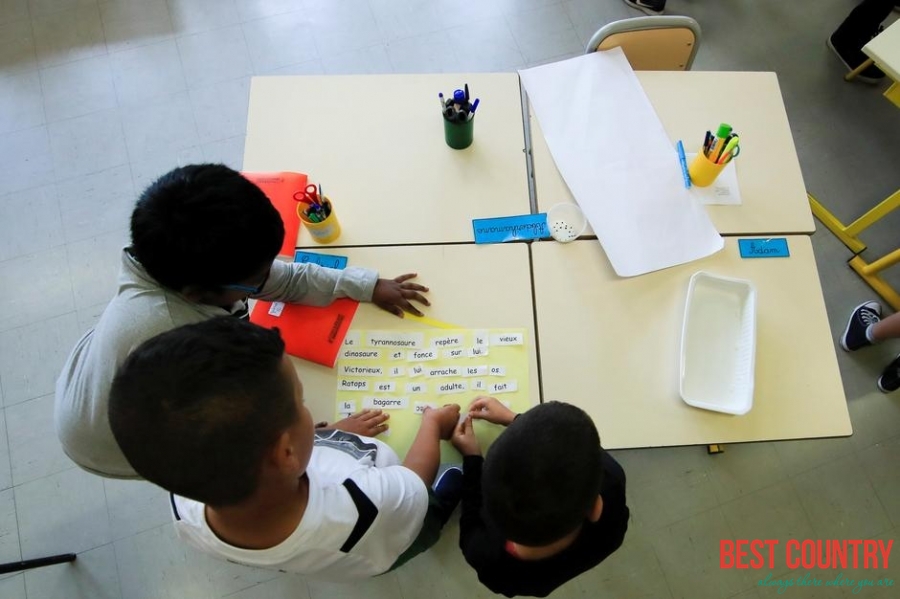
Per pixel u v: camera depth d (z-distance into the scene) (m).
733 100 1.43
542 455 0.73
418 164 1.35
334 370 1.15
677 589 1.60
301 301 1.18
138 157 2.18
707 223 1.27
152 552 1.64
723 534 1.66
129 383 0.59
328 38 2.41
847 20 2.24
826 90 2.31
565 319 1.19
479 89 1.44
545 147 1.36
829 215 2.05
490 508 0.80
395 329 1.18
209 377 0.59
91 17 2.42
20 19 2.41
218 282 0.88
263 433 0.62
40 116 2.25
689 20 1.42
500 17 2.46
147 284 0.91
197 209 0.80
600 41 1.45
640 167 1.32
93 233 2.06
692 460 1.74
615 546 1.02
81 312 1.95
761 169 1.34
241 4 2.47
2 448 1.75
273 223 0.89
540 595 1.06
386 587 1.60
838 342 1.92
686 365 1.14
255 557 0.77
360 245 1.27
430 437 1.05
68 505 1.69
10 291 1.97
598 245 1.26
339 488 0.84
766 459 1.74
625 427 1.10
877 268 1.94
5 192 2.11
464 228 1.28
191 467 0.60
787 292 1.22
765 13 2.46
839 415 1.11
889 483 1.72
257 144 1.36
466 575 1.60
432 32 2.43
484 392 1.13
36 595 1.61
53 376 1.86
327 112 1.40
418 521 0.94
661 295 1.21
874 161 2.18
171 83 2.31
